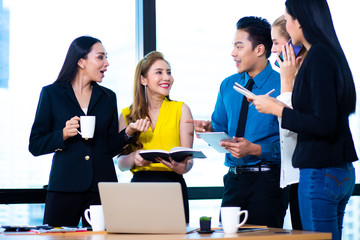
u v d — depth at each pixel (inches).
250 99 84.2
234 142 97.0
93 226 75.3
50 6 129.0
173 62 138.3
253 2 145.2
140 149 111.4
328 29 78.4
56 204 101.4
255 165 103.1
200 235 65.2
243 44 106.9
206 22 141.7
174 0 139.2
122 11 135.3
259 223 101.7
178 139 113.0
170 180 107.9
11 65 124.9
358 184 144.8
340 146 75.2
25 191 122.4
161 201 67.6
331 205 74.4
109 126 110.3
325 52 75.5
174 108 114.0
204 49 141.2
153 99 114.6
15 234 71.8
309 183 75.5
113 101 111.3
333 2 147.8
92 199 103.5
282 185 93.5
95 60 108.2
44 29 128.2
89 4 132.3
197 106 139.8
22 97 125.2
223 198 108.7
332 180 74.2
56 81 108.3
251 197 103.3
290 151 93.2
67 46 129.9
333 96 74.0
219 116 115.3
